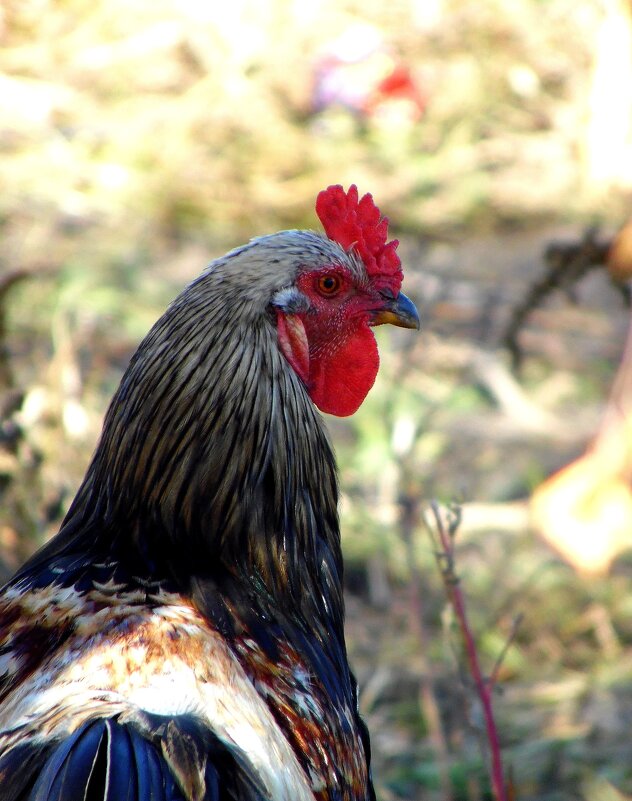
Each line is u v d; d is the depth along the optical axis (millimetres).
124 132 19203
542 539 12039
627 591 11617
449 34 22844
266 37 21906
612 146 19703
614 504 12156
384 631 10836
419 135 20656
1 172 17812
